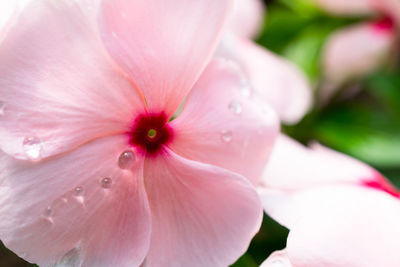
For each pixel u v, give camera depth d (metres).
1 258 0.19
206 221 0.16
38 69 0.15
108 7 0.15
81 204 0.15
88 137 0.15
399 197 0.17
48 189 0.15
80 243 0.15
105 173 0.15
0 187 0.15
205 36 0.16
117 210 0.16
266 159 0.16
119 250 0.16
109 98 0.15
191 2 0.15
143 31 0.15
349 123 0.25
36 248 0.15
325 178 0.17
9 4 0.15
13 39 0.15
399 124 0.24
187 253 0.16
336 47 0.25
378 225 0.16
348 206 0.16
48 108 0.15
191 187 0.16
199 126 0.16
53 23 0.15
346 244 0.16
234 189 0.16
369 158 0.23
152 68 0.15
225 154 0.16
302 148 0.18
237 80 0.16
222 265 0.16
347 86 0.26
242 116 0.16
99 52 0.15
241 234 0.16
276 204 0.16
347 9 0.26
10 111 0.15
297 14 0.27
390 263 0.15
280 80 0.20
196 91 0.16
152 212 0.16
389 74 0.26
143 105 0.16
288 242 0.16
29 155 0.15
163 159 0.16
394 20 0.25
